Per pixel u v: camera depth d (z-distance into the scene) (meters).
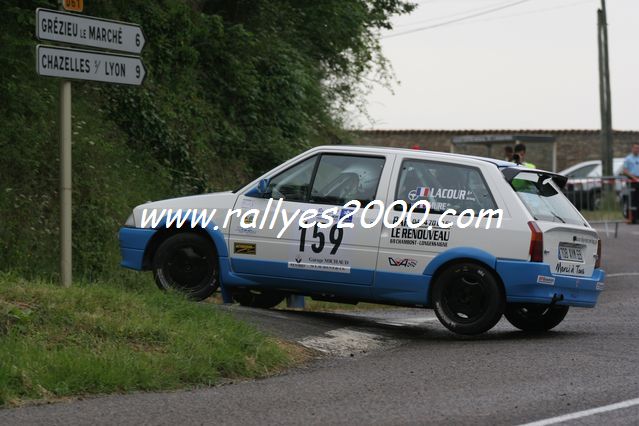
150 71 21.17
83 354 9.08
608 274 20.55
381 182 12.77
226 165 22.34
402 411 8.08
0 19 17.92
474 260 12.25
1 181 15.98
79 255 16.28
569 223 12.73
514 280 12.11
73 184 17.03
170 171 20.23
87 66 11.48
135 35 11.97
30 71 18.05
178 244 13.48
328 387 9.11
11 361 8.55
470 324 12.23
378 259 12.59
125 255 13.73
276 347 10.45
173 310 10.82
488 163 12.55
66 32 11.25
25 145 16.66
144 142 20.25
